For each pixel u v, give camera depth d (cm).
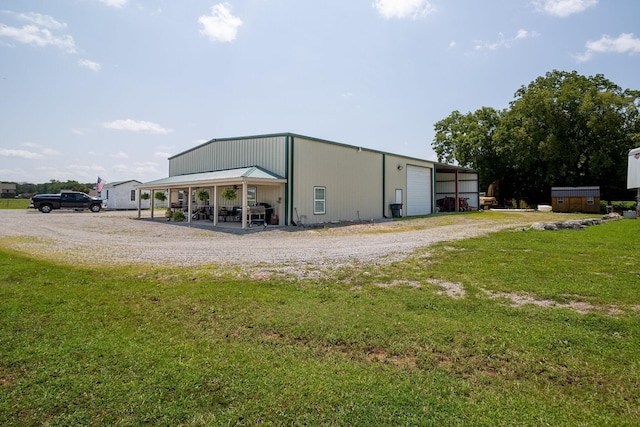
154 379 289
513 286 559
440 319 422
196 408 253
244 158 1819
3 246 1001
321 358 331
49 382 283
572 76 3238
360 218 1998
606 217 1936
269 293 523
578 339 365
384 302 485
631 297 499
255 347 353
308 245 1023
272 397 266
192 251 912
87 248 971
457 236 1211
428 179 2609
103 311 446
